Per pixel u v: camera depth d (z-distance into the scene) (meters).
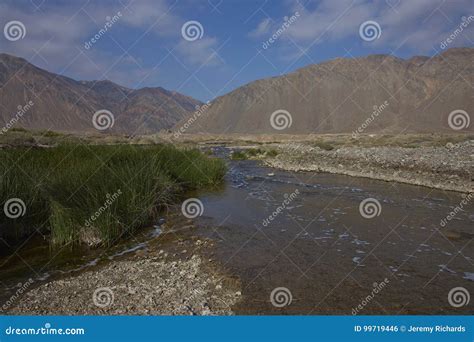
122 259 7.43
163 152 17.08
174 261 7.23
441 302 5.61
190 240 8.62
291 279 6.38
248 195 14.38
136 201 9.74
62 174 10.17
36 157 12.98
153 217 10.52
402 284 6.23
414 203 12.71
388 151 24.31
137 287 6.02
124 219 8.98
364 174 19.44
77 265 7.10
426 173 17.58
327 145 33.09
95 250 7.96
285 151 33.19
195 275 6.52
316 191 15.25
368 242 8.52
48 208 8.92
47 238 8.57
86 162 12.09
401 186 16.25
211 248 8.03
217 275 6.51
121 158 14.23
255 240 8.63
